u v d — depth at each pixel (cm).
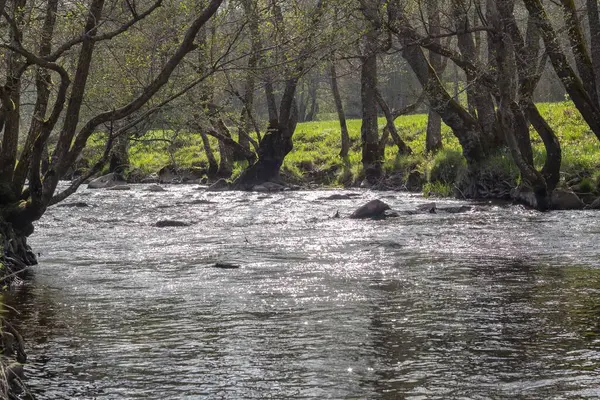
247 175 5362
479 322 1435
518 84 3528
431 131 5722
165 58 1823
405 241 2541
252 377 1141
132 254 2356
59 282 1889
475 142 4197
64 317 1523
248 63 1903
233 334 1376
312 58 1986
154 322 1472
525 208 3600
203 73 1861
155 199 4603
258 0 1808
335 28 1922
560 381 1101
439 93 4159
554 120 5688
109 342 1334
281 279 1889
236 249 2427
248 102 4931
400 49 3456
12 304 1644
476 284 1786
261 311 1551
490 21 3369
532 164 3609
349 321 1458
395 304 1594
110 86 1909
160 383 1119
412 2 3522
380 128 7562
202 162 6938
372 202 3369
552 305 1559
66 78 1780
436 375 1137
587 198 3609
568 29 3469
